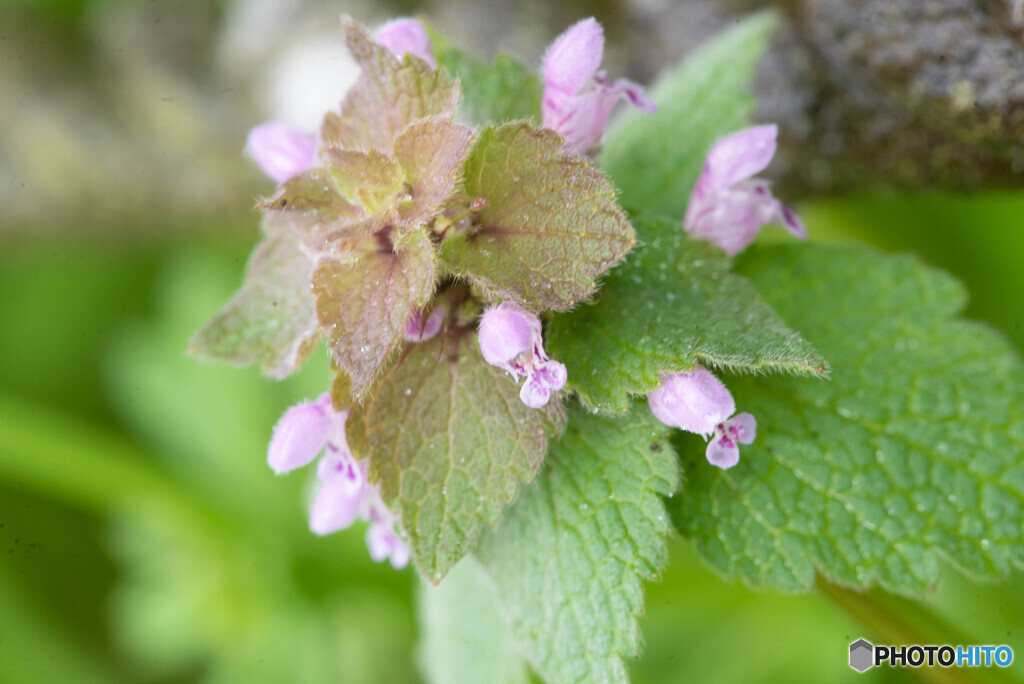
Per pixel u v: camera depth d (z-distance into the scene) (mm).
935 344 168
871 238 206
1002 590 190
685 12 202
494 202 156
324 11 231
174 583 221
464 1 214
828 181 200
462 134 153
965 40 177
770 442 166
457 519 157
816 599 202
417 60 159
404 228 154
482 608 178
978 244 204
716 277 161
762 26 179
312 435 159
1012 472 164
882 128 191
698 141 176
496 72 168
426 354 159
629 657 158
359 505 165
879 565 162
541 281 154
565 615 160
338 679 216
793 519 164
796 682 200
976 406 166
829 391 167
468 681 179
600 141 167
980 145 183
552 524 161
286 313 165
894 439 165
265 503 225
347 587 218
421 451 158
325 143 161
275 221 166
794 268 171
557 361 156
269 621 217
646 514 159
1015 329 200
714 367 162
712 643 202
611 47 207
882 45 182
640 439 160
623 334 158
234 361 164
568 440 162
